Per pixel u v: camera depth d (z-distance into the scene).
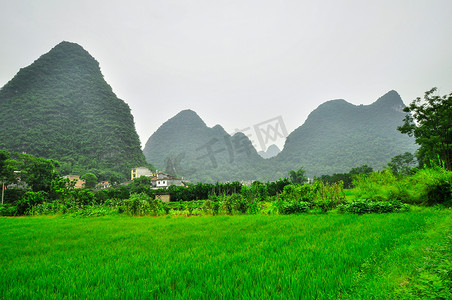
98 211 22.39
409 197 14.35
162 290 3.91
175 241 7.75
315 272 4.10
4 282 4.54
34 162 58.88
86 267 5.20
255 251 5.83
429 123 29.34
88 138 138.88
